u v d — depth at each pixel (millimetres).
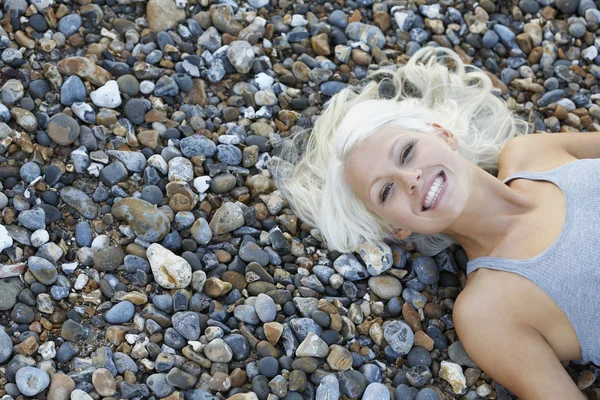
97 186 1723
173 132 1772
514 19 1993
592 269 1537
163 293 1623
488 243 1650
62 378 1518
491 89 1869
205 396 1528
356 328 1631
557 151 1729
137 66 1825
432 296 1684
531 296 1560
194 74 1851
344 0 1996
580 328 1547
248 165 1776
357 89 1872
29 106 1757
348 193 1703
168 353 1558
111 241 1670
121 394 1522
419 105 1776
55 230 1663
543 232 1603
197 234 1669
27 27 1840
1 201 1653
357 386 1553
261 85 1865
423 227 1626
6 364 1536
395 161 1638
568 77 1910
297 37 1933
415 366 1590
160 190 1713
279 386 1537
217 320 1604
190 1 1937
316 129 1815
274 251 1688
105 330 1584
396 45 1957
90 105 1778
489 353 1548
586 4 1984
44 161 1720
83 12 1882
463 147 1798
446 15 1991
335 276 1664
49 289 1602
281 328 1588
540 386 1514
